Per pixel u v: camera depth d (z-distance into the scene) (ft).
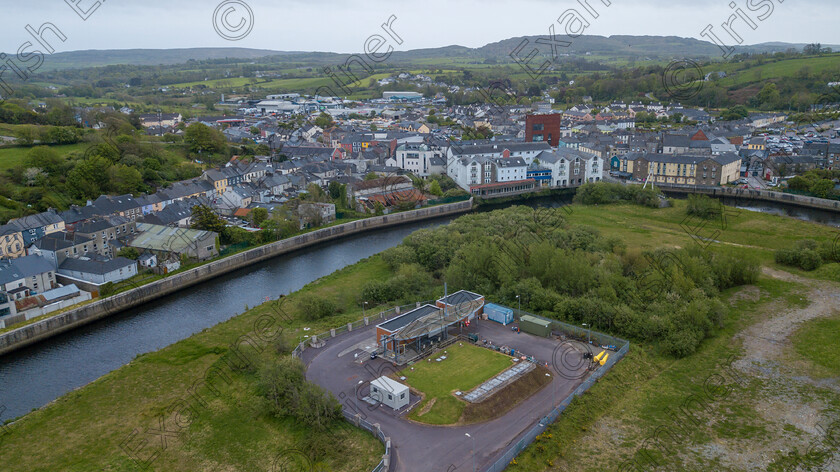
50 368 276.00
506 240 379.14
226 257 414.41
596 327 285.64
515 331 282.36
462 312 283.18
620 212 547.49
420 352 258.16
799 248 391.65
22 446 204.03
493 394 219.41
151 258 392.88
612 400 224.33
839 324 288.71
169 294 372.17
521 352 259.60
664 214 534.37
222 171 595.06
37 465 192.54
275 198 570.87
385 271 393.09
